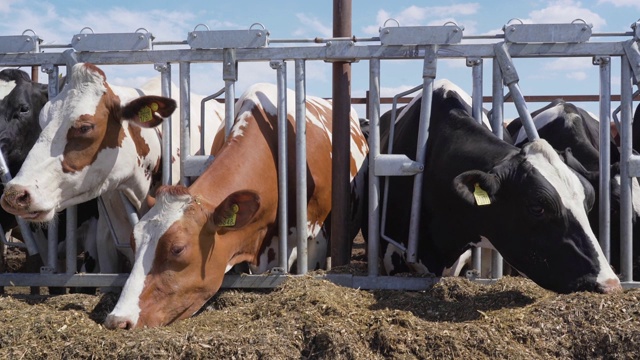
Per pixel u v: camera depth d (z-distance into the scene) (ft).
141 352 12.36
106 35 17.98
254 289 17.07
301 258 17.52
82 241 22.12
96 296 16.51
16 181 15.60
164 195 14.61
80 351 12.55
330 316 13.76
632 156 16.78
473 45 17.17
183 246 14.25
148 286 14.08
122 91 17.83
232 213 14.62
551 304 13.78
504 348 12.65
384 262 20.02
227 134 17.78
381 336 12.87
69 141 16.22
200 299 14.87
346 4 18.04
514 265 15.43
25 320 13.94
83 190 16.70
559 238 14.52
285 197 17.33
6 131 19.04
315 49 17.31
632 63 16.63
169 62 17.93
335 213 18.35
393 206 19.38
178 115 20.29
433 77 17.37
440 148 17.56
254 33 17.38
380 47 17.26
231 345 12.57
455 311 14.56
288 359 12.69
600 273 14.21
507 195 15.07
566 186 14.67
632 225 17.31
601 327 13.10
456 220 17.01
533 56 17.10
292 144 18.69
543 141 15.42
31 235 18.72
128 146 17.48
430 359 12.61
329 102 24.52
